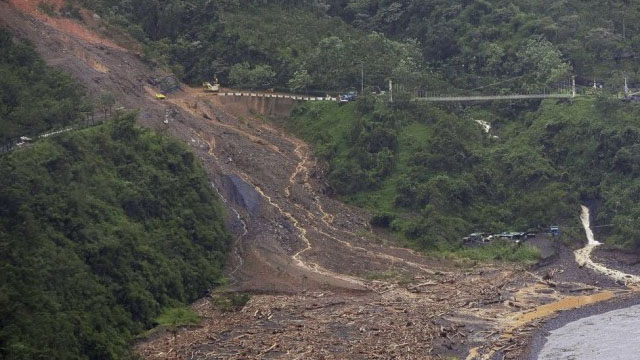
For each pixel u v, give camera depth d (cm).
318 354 19025
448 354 19412
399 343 19688
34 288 18025
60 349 17575
